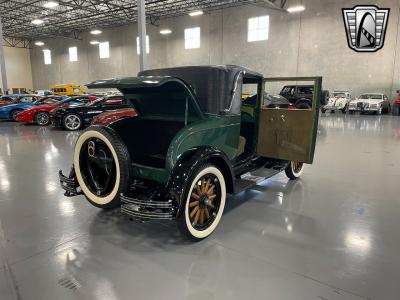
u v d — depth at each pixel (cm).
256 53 1744
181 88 236
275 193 353
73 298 173
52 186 378
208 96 262
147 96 271
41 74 2945
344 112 1490
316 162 506
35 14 2038
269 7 1559
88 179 263
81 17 2027
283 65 1670
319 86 292
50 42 2780
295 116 308
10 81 2862
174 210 214
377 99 1380
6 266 204
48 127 1005
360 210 300
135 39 2219
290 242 236
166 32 1980
